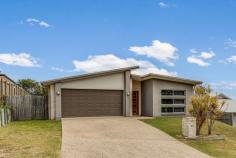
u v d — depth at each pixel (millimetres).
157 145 12078
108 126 16750
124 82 23062
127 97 22906
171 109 23641
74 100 21812
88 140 12516
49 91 21953
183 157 10133
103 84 22531
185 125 14602
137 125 17344
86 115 22094
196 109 15180
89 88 22156
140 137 13836
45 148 10164
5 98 21703
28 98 22188
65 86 21547
